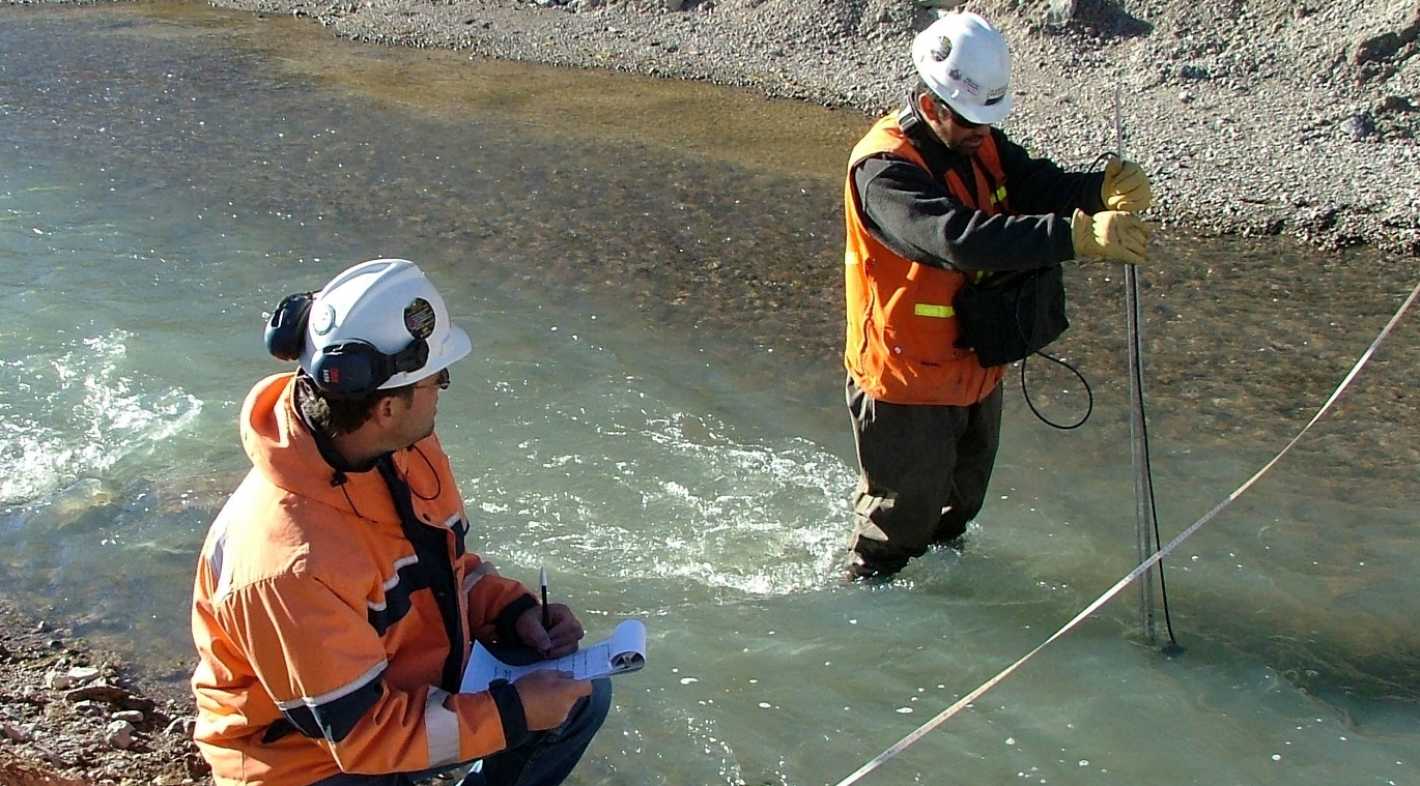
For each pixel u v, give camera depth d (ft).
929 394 14.87
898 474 15.31
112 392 21.11
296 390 8.97
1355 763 13.06
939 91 13.76
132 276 25.98
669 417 20.45
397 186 31.94
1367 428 19.77
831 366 22.35
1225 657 14.66
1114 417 20.38
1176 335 23.22
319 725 8.89
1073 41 37.78
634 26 45.85
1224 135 32.30
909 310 14.55
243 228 28.96
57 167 33.24
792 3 43.57
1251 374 21.71
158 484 18.53
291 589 8.60
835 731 13.65
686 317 24.30
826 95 38.91
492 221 29.48
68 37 48.85
